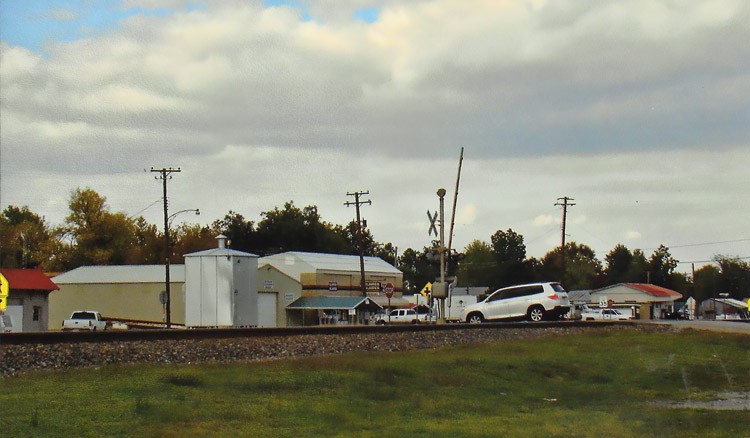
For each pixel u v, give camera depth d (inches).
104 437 511.8
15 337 859.4
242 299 2183.8
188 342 992.9
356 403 695.1
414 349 1240.8
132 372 764.6
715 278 5551.2
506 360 1071.0
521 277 5575.8
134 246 4525.1
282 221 5280.5
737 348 1370.6
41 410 573.9
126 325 2859.3
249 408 634.2
